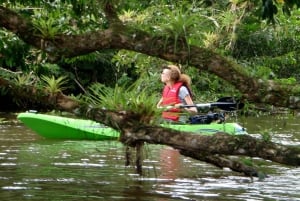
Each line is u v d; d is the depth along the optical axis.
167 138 5.79
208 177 8.14
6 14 5.88
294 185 7.67
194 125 12.66
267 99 5.45
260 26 10.88
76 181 7.62
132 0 8.01
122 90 6.27
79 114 6.05
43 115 13.23
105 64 22.89
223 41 9.08
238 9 8.79
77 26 7.38
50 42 5.76
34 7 7.44
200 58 5.52
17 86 6.18
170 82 12.70
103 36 5.64
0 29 7.34
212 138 5.68
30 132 13.95
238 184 7.69
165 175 8.20
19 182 7.47
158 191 7.12
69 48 5.71
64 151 10.60
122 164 9.05
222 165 6.91
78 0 7.11
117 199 6.65
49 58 5.81
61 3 7.40
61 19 7.38
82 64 22.84
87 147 11.31
